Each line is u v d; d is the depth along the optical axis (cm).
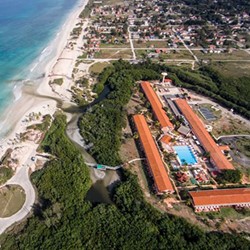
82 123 12550
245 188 9544
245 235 8194
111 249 7488
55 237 7662
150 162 10256
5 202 8856
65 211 8412
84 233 7869
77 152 10906
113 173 10281
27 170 10094
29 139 11562
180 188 9594
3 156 10644
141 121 12444
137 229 8031
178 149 11338
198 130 12169
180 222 8350
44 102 14275
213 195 9044
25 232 7844
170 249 7544
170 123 12644
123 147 11356
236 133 12575
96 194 9456
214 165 10538
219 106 14612
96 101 14625
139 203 8788
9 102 14100
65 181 9488
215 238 7906
